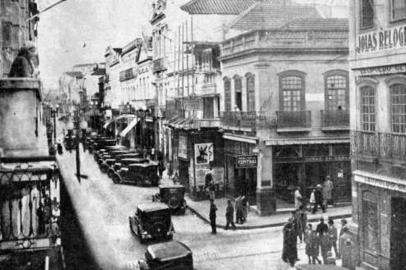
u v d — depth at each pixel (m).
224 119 29.92
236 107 28.83
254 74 26.56
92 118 73.06
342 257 16.92
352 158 17.92
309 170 27.23
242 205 23.70
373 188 16.73
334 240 17.50
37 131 8.38
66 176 8.54
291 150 26.44
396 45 15.45
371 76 16.98
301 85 26.39
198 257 18.20
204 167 31.02
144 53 52.72
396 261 15.84
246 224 23.47
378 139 16.34
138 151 45.09
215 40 36.97
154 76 50.22
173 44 42.97
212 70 33.06
